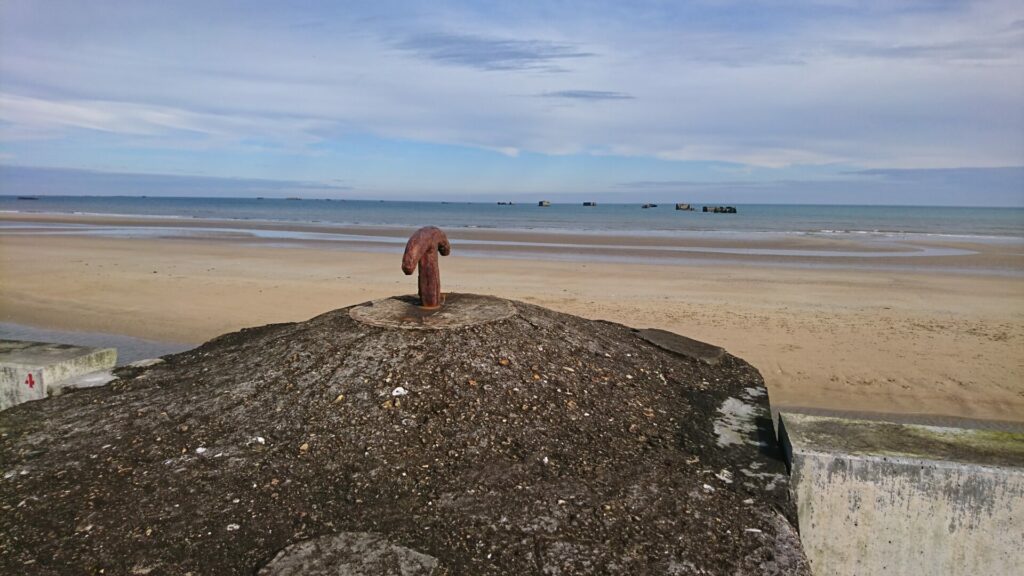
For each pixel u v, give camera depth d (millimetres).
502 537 2436
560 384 3559
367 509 2598
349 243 21797
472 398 3299
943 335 8297
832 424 3055
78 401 3592
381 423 3109
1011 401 5957
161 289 11305
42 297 10609
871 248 21031
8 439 3178
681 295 11156
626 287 12039
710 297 10977
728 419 3488
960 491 2561
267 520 2533
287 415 3207
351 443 2994
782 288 12055
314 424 3127
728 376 4176
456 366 3490
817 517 2744
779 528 2545
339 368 3506
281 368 3615
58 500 2680
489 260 16688
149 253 17516
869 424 3055
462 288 11797
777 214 70500
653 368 4113
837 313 9648
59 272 13352
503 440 3059
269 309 9695
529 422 3201
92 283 11930
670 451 3102
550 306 10008
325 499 2660
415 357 3537
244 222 36969
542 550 2369
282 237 24562
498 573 2258
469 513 2568
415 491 2711
